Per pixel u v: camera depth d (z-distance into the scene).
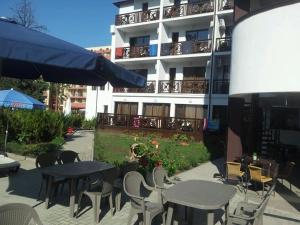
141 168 8.65
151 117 23.17
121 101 27.92
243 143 11.96
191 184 5.73
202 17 24.08
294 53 7.71
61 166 6.54
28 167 10.13
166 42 26.36
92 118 33.91
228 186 5.70
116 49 28.34
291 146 16.80
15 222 3.33
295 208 7.84
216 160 15.34
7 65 7.06
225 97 22.52
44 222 5.71
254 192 8.99
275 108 17.86
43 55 4.04
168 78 26.50
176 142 18.94
